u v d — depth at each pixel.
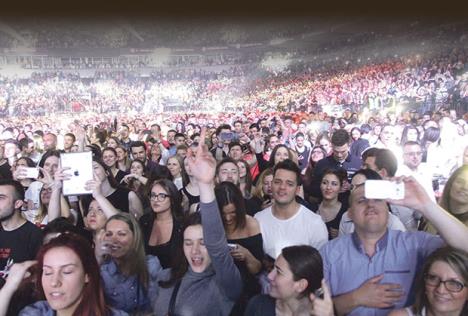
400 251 2.42
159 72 15.16
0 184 3.19
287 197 3.23
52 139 11.13
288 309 2.17
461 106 10.12
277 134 11.75
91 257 1.93
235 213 3.18
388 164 4.13
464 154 4.84
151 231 3.61
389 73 11.70
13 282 1.97
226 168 4.57
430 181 4.95
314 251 2.18
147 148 11.11
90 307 1.88
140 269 2.65
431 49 10.86
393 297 2.34
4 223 3.26
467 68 10.15
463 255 2.01
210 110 14.81
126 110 15.20
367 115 12.00
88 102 15.21
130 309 2.58
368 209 2.39
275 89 14.00
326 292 2.10
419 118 10.79
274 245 3.23
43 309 1.92
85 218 3.99
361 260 2.46
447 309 2.00
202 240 2.53
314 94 13.27
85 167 3.40
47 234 2.86
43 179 4.06
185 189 4.98
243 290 2.69
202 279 2.53
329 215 4.18
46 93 15.13
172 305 2.51
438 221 2.15
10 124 14.88
